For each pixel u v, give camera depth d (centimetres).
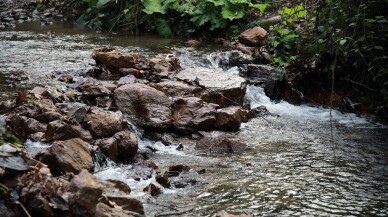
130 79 695
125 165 567
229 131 658
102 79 720
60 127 565
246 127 672
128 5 997
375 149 620
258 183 545
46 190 453
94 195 454
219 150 609
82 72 724
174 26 966
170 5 973
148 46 880
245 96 736
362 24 675
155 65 737
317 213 504
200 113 650
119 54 736
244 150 612
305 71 756
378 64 682
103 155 563
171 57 769
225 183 543
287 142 634
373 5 682
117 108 641
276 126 679
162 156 594
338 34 691
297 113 723
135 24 980
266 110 715
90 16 1025
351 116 714
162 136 630
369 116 712
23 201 446
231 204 511
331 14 685
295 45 790
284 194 529
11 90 666
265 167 576
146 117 636
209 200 516
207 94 690
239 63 798
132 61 732
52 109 598
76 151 529
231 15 923
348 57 709
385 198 527
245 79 747
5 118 581
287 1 883
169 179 546
